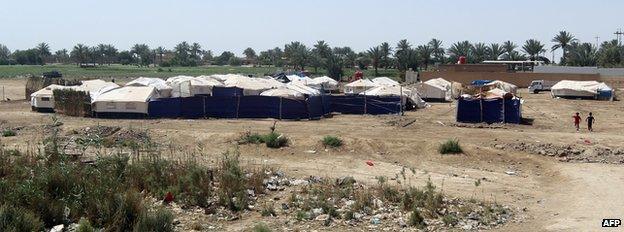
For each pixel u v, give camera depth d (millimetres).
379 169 24922
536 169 25562
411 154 28109
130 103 41469
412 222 15727
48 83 60906
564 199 19844
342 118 42844
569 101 62688
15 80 106312
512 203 19047
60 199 15164
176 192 17625
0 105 53125
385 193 18688
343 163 26156
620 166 25844
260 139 30047
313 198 18109
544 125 39094
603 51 127812
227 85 55531
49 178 16109
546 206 18719
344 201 18125
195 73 139875
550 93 76812
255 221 15789
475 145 28859
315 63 139250
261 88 54875
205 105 41781
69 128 34750
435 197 17938
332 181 21312
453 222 15891
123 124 37250
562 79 89625
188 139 31641
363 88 66938
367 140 29688
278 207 17250
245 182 19250
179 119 40781
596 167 25531
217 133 32188
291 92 44375
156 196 17484
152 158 21406
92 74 131000
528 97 69062
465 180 22781
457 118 39969
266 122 39062
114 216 14297
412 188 19016
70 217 14703
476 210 17594
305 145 29281
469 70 98438
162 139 31766
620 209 18328
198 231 14664
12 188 15281
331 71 118688
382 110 46719
